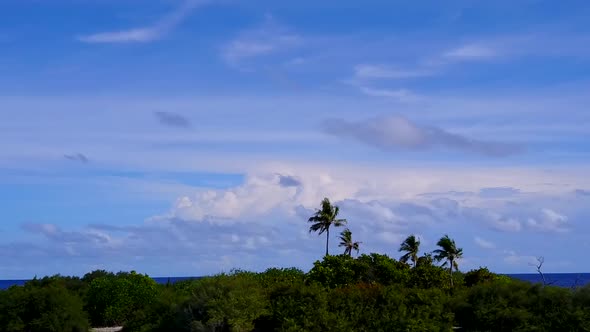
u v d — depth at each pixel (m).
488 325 44.25
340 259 59.56
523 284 47.56
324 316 42.91
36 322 48.59
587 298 44.84
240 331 43.81
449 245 85.50
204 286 46.75
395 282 57.47
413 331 41.66
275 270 62.06
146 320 49.91
